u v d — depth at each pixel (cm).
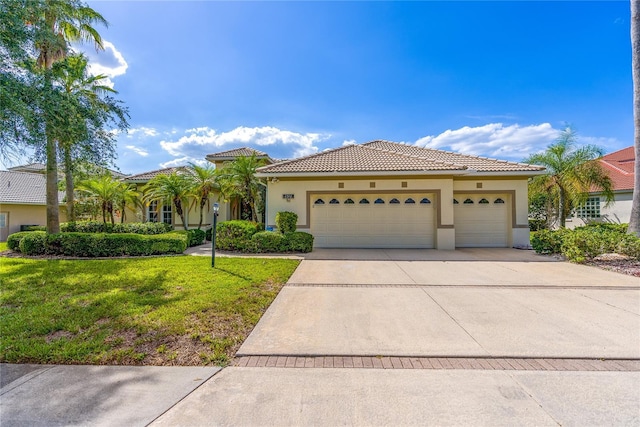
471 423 268
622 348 412
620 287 730
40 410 286
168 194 1677
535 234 1304
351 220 1463
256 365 374
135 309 549
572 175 1600
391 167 1384
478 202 1534
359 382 334
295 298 648
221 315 531
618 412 283
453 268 975
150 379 340
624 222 2067
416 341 436
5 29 823
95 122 1127
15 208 2264
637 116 1152
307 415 279
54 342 422
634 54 1163
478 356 393
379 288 731
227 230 1348
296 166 1447
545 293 683
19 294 654
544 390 319
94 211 1917
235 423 269
